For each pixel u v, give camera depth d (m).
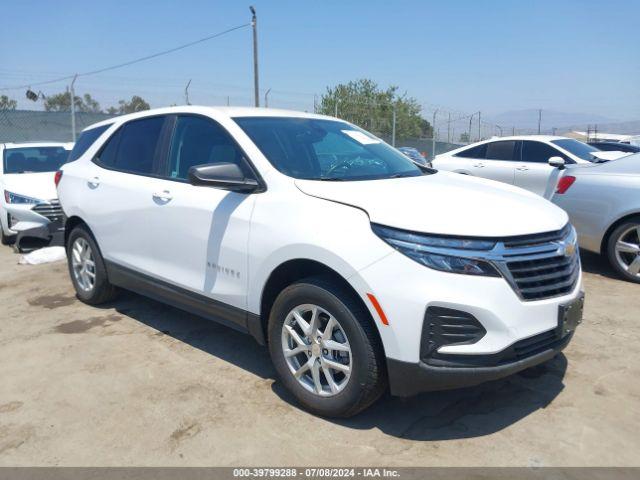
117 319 4.64
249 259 3.21
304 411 3.10
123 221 4.23
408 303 2.58
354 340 2.76
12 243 8.26
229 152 3.55
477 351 2.56
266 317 3.32
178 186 3.79
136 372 3.62
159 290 4.00
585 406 3.13
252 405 3.17
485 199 3.04
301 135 3.77
